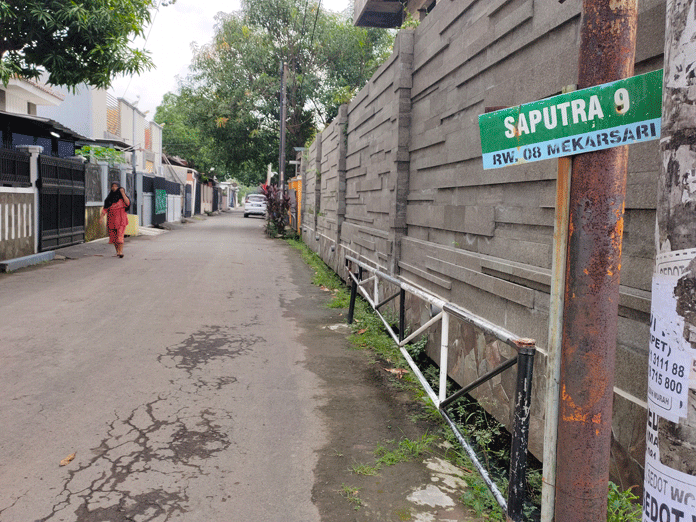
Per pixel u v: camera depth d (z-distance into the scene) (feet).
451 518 9.71
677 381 4.80
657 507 4.99
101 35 40.78
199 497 10.12
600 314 6.48
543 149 6.71
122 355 18.67
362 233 31.99
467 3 16.44
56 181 46.78
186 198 127.13
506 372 13.33
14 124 54.44
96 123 90.74
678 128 4.78
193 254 50.83
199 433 12.84
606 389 6.57
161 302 27.91
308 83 96.99
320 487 10.64
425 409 14.94
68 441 12.16
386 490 10.61
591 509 6.68
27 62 43.34
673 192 4.83
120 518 9.35
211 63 98.89
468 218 16.42
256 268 43.11
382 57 82.53
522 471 8.25
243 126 98.99
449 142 17.89
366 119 30.94
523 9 13.09
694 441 4.69
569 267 6.64
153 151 126.52
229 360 18.72
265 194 79.56
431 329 19.24
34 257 39.88
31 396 14.73
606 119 6.21
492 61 14.79
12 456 11.41
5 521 9.13
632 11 6.33
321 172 52.65
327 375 17.62
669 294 4.86
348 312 26.09
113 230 45.70
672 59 4.87
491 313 14.61
